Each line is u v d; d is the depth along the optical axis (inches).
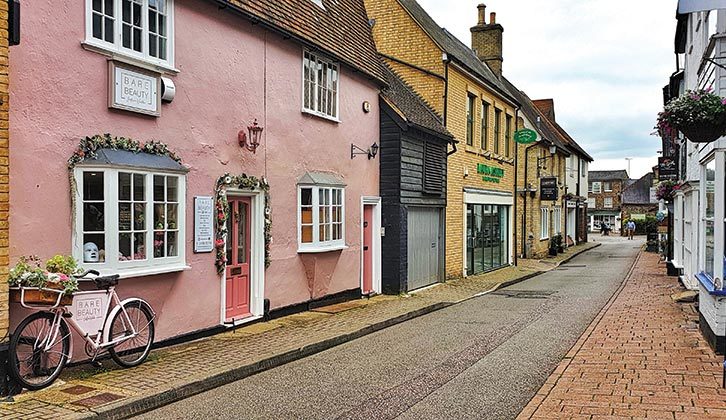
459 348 353.4
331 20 505.7
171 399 244.1
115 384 248.5
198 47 340.2
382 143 573.9
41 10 250.1
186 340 333.1
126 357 280.4
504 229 926.4
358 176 532.1
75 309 250.8
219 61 357.4
